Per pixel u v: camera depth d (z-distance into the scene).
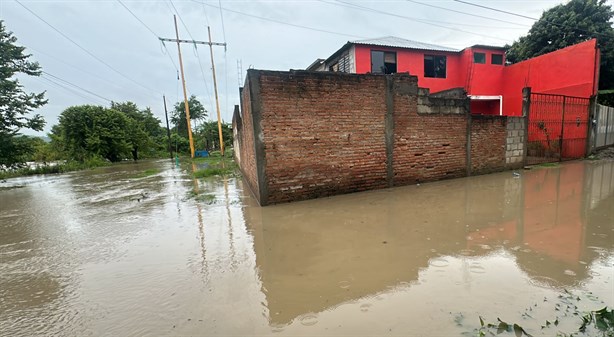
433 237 3.91
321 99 6.46
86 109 31.98
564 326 2.00
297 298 2.58
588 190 6.32
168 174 15.16
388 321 2.18
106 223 5.63
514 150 9.39
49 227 5.61
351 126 6.81
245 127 8.58
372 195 6.66
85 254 4.02
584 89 11.99
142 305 2.60
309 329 2.14
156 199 7.92
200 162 22.70
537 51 20.48
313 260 3.38
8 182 16.12
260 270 3.19
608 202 5.32
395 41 17.98
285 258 3.48
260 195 6.16
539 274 2.77
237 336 2.10
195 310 2.47
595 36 17.66
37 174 21.20
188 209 6.41
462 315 2.19
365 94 6.88
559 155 11.25
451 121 8.09
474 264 3.05
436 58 17.50
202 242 4.22
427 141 7.79
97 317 2.47
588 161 11.12
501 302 2.33
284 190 6.33
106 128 32.53
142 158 43.06
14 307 2.71
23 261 3.88
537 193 6.21
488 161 8.90
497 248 3.45
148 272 3.29
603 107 12.67
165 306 2.56
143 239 4.52
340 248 3.70
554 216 4.60
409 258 3.29
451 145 8.16
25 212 7.33
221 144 26.50
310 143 6.45
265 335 2.09
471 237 3.85
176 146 40.94
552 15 19.69
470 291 2.53
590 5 18.23
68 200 8.77
